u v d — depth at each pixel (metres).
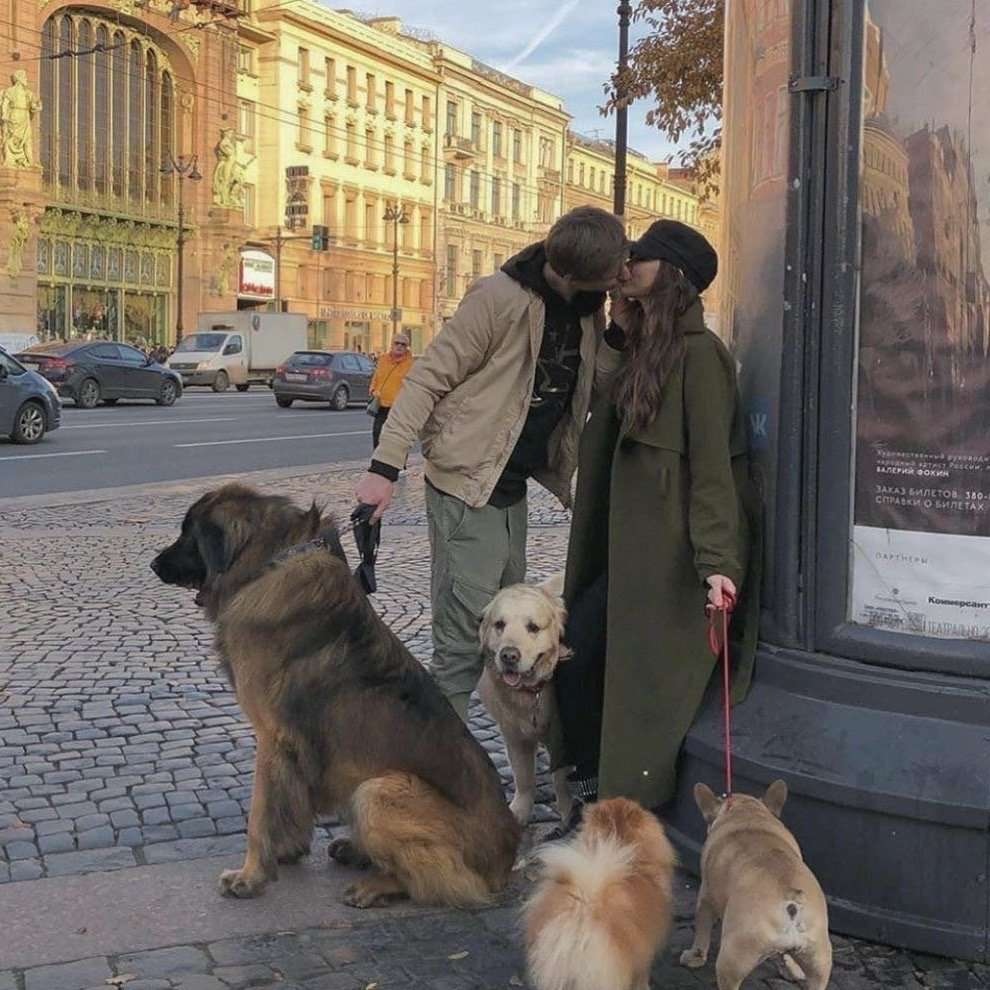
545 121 86.44
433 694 3.90
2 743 5.34
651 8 13.91
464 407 4.23
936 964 3.45
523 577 4.58
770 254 3.91
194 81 53.56
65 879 3.96
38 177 44.97
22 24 43.81
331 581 3.89
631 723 4.00
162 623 7.66
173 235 53.66
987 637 3.57
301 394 32.38
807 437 3.81
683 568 3.98
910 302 3.59
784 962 3.31
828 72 3.66
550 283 4.13
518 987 3.30
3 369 19.02
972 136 3.46
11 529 11.34
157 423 24.84
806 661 3.81
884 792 3.45
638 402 3.89
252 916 3.72
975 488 3.55
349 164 66.12
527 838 4.44
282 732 3.81
